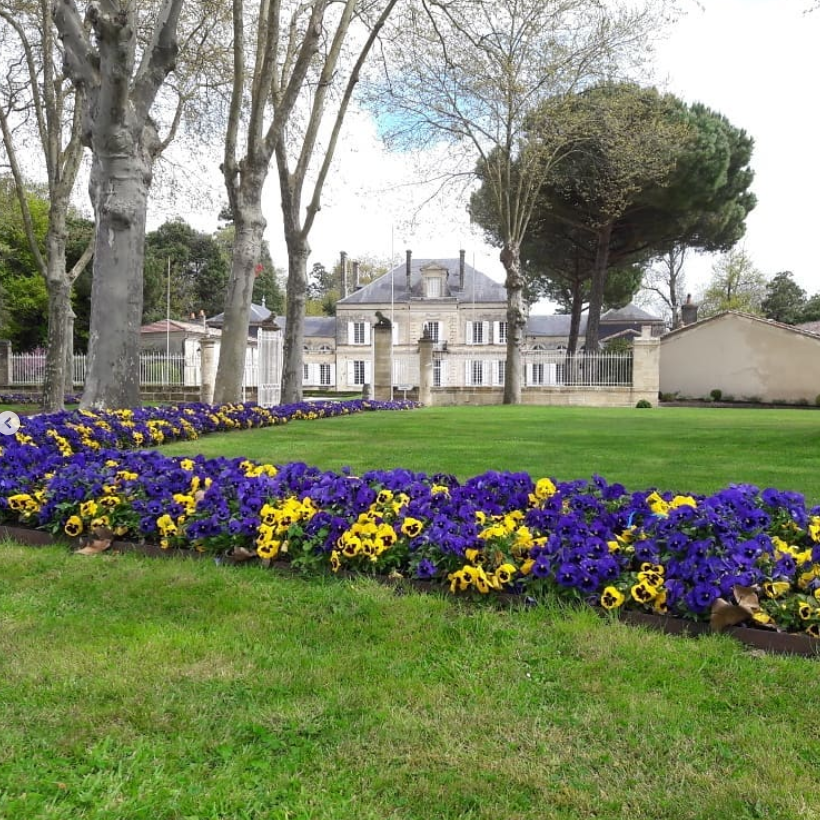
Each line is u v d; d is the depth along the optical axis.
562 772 2.13
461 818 1.92
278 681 2.68
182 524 4.40
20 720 2.39
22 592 3.75
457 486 4.98
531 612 3.31
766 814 1.92
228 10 17.22
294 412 15.93
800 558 3.32
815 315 56.78
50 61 16.97
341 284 66.50
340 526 3.94
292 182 17.48
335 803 1.97
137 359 10.82
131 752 2.21
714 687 2.66
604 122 26.20
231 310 14.43
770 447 10.34
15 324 37.94
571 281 40.81
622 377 29.97
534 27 23.61
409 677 2.74
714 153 30.98
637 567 3.51
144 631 3.18
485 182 32.50
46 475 5.17
